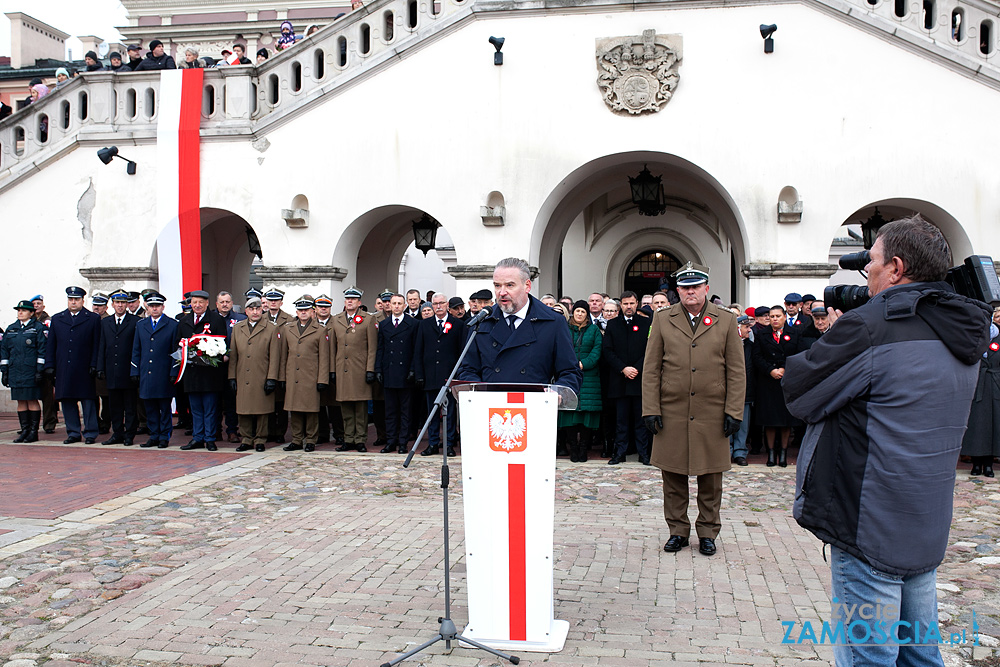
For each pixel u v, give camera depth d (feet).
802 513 9.57
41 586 16.60
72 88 45.65
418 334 33.83
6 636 13.99
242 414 34.04
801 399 9.57
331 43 42.80
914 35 37.78
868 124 38.37
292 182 42.96
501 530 13.51
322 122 42.63
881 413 9.04
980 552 19.07
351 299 34.32
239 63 47.50
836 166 38.55
